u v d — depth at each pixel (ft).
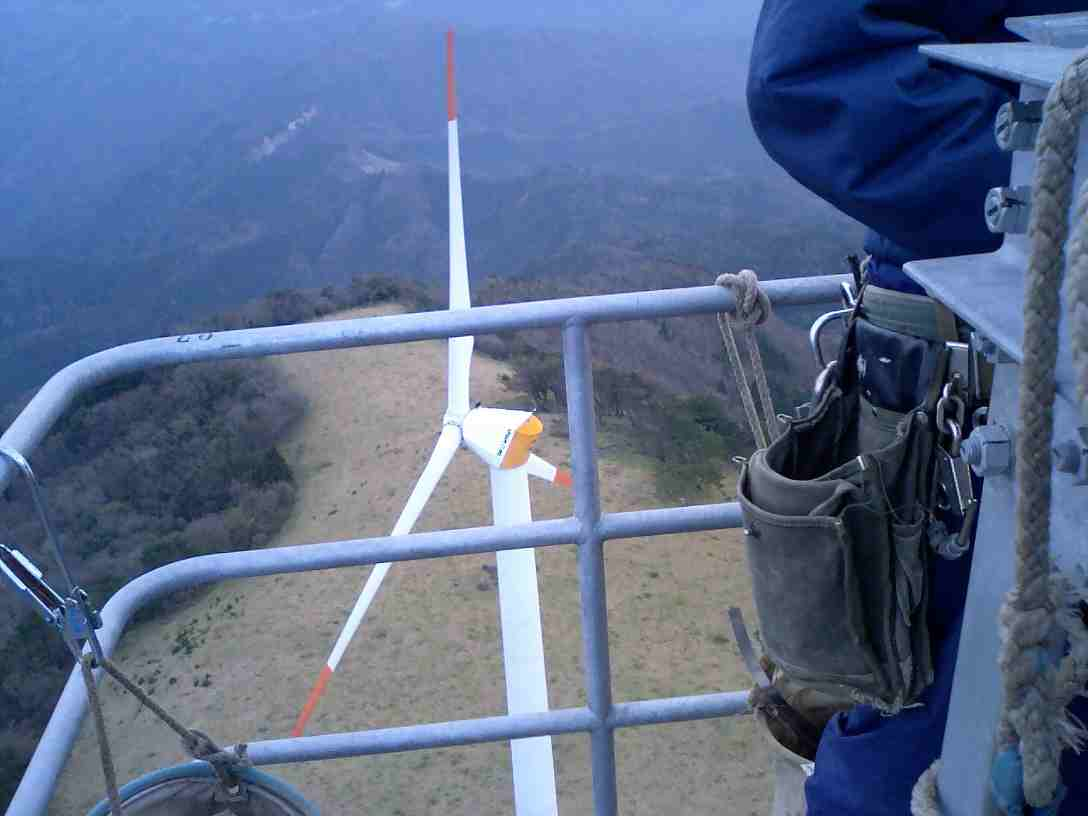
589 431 6.00
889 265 5.11
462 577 68.64
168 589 5.94
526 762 23.63
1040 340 2.78
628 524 6.13
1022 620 3.04
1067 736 3.25
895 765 4.94
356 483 85.35
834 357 5.65
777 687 5.72
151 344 5.71
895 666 4.75
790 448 5.22
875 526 4.64
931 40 4.69
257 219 596.70
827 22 4.70
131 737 50.39
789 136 5.00
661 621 57.93
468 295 39.32
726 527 6.23
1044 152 2.69
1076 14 3.62
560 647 58.08
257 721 56.39
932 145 4.62
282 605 68.18
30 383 285.43
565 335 5.86
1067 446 2.96
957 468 4.61
